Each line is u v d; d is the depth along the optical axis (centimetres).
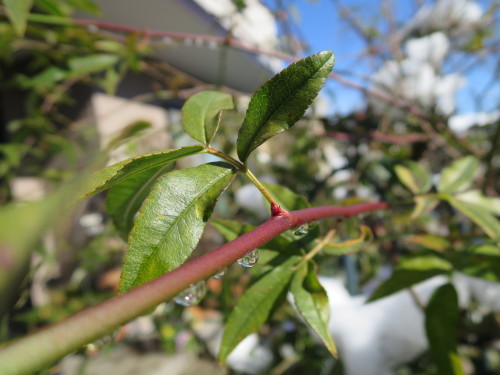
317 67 8
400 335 23
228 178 8
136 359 48
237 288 32
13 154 37
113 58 30
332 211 9
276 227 7
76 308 43
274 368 32
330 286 30
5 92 54
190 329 46
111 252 44
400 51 39
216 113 9
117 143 12
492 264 14
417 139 31
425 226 31
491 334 26
